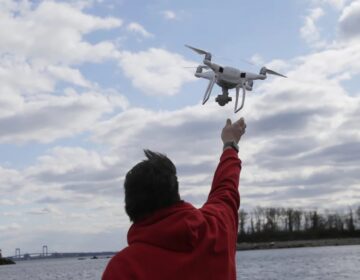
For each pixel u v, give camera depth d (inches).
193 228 151.0
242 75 215.2
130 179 155.0
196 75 245.6
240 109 215.0
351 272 2384.4
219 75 215.2
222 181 176.4
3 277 3713.1
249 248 7504.9
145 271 147.6
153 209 154.2
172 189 154.9
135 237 152.9
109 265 151.1
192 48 247.0
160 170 154.4
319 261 3447.3
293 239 7800.2
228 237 160.2
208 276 151.7
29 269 5733.3
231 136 190.2
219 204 168.6
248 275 2516.0
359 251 4938.5
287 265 3223.4
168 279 147.5
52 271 4530.0
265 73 219.3
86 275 3366.1
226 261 156.4
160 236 150.0
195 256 150.9
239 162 184.4
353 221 7869.1
